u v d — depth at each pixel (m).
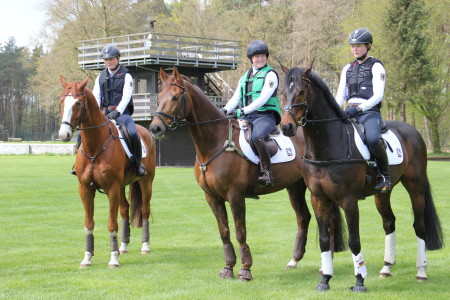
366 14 42.88
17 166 29.39
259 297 6.57
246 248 7.59
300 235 8.33
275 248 9.73
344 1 48.81
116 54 9.36
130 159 9.06
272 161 7.98
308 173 6.91
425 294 6.64
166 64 31.75
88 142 8.29
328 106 6.75
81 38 43.44
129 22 45.19
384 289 6.95
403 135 7.84
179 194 17.34
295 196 8.38
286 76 6.54
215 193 7.64
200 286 7.13
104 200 16.09
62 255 9.23
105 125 8.52
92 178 8.38
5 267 8.34
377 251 9.38
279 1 60.66
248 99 8.04
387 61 41.00
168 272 7.97
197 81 33.88
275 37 52.50
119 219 13.40
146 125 33.09
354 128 6.96
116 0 42.91
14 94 93.25
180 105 7.29
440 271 7.94
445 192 17.44
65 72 44.56
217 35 50.56
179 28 52.75
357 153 6.79
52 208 14.46
